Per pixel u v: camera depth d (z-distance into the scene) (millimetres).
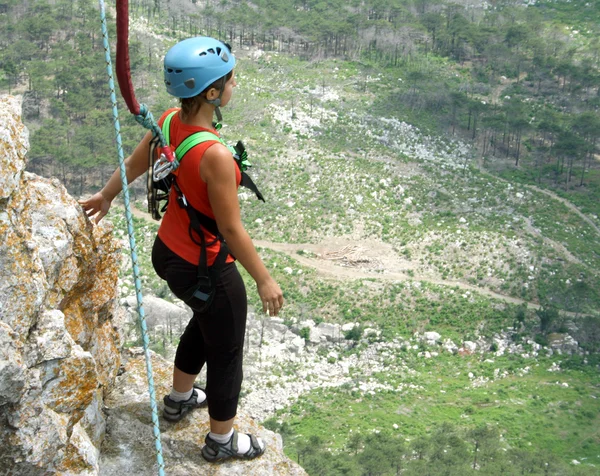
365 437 76062
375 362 96562
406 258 125062
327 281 115312
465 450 74812
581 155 163500
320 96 185750
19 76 187125
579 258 129625
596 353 102812
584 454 80750
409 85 196250
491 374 96562
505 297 117312
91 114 164875
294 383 89062
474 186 153000
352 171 150250
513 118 176625
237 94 180375
